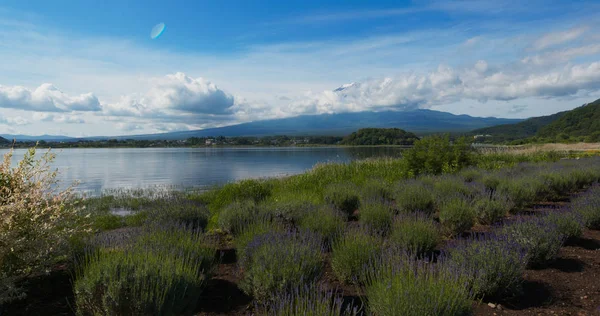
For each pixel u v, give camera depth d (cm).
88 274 362
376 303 323
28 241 392
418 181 1139
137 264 346
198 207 765
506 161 2070
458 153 1588
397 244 485
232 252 604
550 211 647
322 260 463
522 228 523
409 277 321
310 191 1180
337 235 570
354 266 435
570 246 585
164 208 719
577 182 1207
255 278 385
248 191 1202
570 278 451
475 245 452
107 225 1040
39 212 411
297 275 381
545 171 1232
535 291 419
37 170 454
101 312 314
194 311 371
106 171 4034
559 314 360
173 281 331
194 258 435
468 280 384
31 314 365
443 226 667
